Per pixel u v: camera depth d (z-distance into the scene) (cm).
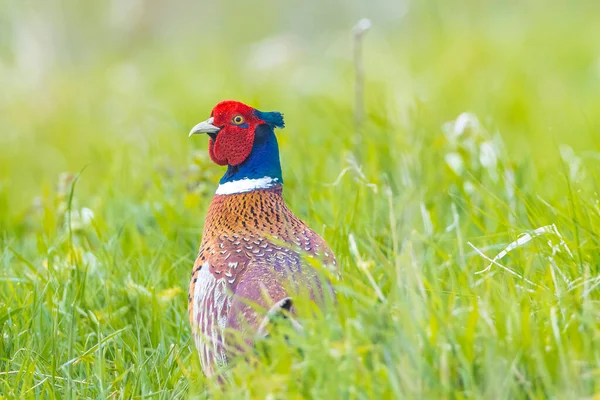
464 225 888
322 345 554
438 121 1425
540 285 657
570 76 1739
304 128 1336
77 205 1050
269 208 716
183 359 712
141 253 880
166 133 1464
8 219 1117
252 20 2773
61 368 685
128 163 1237
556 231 725
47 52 2495
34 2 2556
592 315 598
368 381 539
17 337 718
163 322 758
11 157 1658
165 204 962
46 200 1081
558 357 559
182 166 1088
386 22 2550
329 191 971
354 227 852
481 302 605
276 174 730
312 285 641
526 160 1005
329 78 1852
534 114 1523
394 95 1320
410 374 533
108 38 2688
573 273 696
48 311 753
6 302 774
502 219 806
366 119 1199
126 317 786
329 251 703
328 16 2739
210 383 597
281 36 2369
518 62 1795
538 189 959
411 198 915
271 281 636
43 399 667
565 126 1441
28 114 1892
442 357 537
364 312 579
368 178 969
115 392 659
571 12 2230
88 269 831
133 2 2747
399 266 611
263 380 550
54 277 801
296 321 589
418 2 2522
